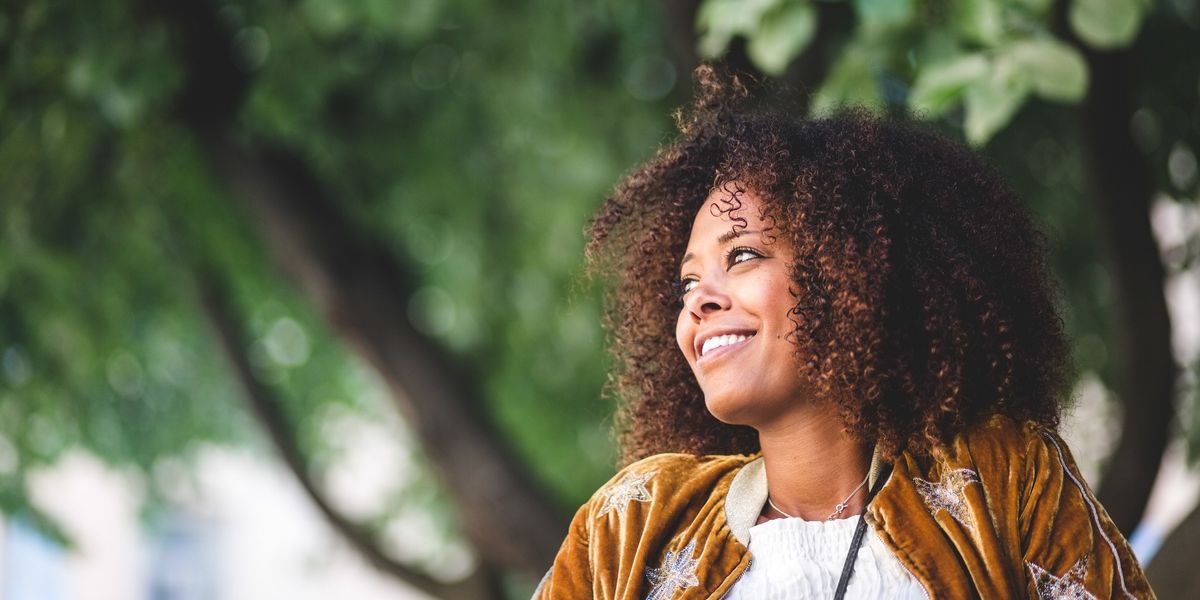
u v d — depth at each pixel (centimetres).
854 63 307
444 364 573
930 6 305
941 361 179
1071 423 217
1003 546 169
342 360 783
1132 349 445
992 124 276
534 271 682
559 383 713
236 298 709
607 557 185
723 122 210
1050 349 192
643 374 215
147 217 611
